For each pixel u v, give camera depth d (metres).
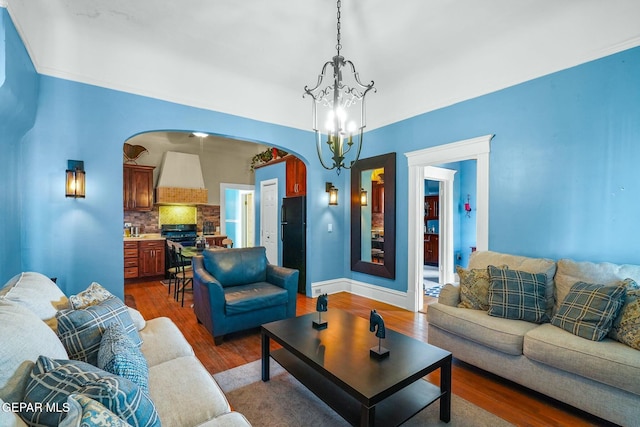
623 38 2.41
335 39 3.06
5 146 2.30
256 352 2.85
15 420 0.83
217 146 7.48
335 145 2.29
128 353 1.33
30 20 2.55
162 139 6.89
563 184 2.74
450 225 5.50
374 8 2.60
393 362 1.76
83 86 2.98
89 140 3.01
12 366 1.00
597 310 1.99
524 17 2.72
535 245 2.91
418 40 3.08
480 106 3.33
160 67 3.38
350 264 5.04
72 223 2.94
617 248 2.46
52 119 2.83
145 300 4.53
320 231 4.86
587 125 2.60
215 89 3.76
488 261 2.93
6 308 1.22
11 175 2.43
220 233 7.62
